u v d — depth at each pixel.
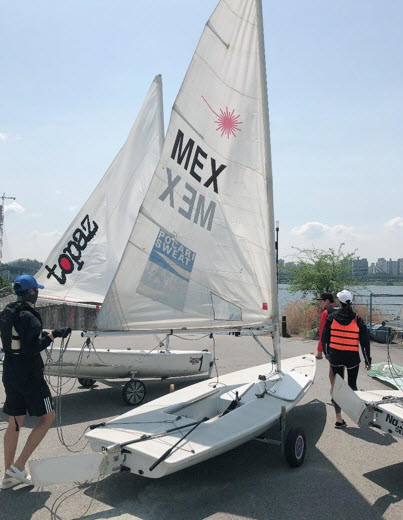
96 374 7.12
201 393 5.54
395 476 4.46
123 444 3.86
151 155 9.21
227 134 5.80
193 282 5.81
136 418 4.59
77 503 3.87
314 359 7.45
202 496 4.01
